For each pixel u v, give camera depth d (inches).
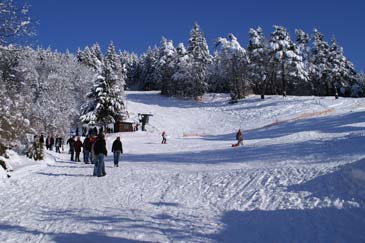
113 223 308.2
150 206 369.7
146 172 617.6
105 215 335.9
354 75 3277.6
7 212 354.0
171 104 3048.7
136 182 520.7
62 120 1840.6
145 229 288.7
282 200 346.0
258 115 2305.6
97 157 614.5
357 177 342.3
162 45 3727.9
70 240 263.4
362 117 1529.3
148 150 1259.8
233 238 261.0
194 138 1764.3
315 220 283.0
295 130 1515.7
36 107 1740.9
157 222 308.8
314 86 3356.3
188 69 3289.9
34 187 503.8
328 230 260.7
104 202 394.6
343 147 701.9
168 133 2134.6
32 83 2003.0
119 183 521.7
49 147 1390.3
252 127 2031.3
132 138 1851.6
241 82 2967.5
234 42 3093.0
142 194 432.8
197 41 3420.3
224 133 1987.0
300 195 351.9
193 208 354.3
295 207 319.3
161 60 3604.8
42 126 1598.2
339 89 3154.5
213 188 434.9
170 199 398.3
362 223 262.7
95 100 2225.6
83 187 499.8
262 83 2913.4
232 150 950.4
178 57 3472.0
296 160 618.5
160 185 484.1
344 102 2299.5
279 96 2827.3
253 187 414.0
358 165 361.7
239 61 2989.7
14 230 291.6
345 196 319.9
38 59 2341.3
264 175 464.1
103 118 2194.9
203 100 3201.3
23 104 905.5
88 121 2174.0
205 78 3462.1
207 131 2159.2
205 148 1170.6
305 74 2970.0
